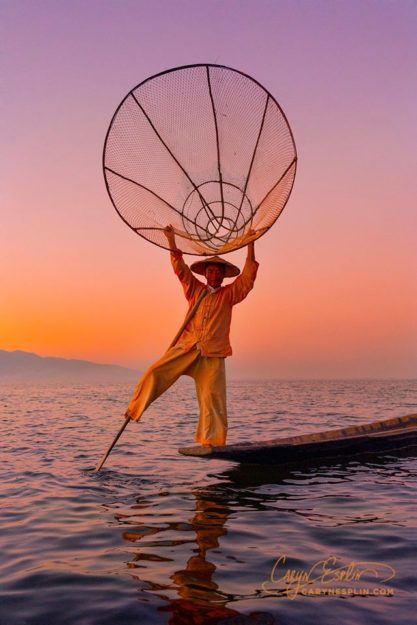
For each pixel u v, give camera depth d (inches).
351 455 321.7
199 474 286.8
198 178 251.9
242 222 256.5
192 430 498.9
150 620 121.0
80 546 172.7
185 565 154.3
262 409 802.2
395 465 304.5
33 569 152.9
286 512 211.3
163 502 228.5
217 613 124.0
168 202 252.7
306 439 302.7
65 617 123.2
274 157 238.2
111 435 466.9
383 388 2194.9
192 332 275.6
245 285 268.7
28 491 250.2
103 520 202.1
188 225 257.9
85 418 668.1
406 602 127.7
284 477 276.5
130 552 166.1
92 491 249.1
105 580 143.8
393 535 178.5
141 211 248.4
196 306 273.0
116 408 898.7
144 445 397.7
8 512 214.8
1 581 144.6
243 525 193.9
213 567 152.3
